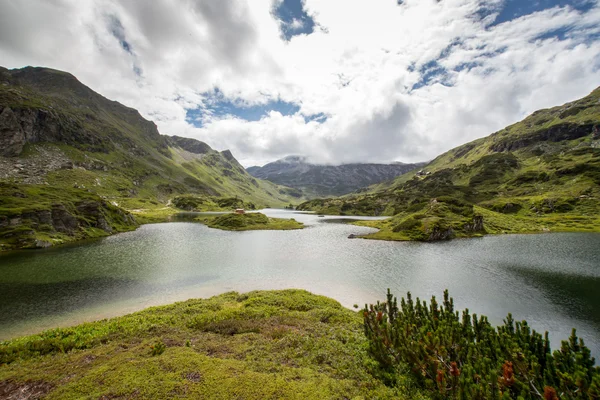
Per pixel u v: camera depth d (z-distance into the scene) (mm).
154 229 142125
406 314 23266
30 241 81625
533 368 12656
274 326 28156
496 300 43406
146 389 15781
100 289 47094
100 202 134000
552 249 84688
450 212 143625
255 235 123812
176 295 44719
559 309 40031
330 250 86188
